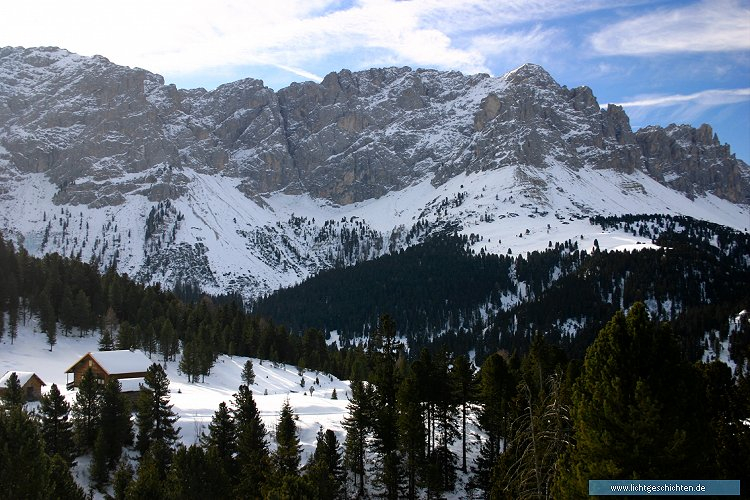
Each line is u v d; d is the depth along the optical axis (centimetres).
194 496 5744
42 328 15125
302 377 15112
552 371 8094
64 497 5431
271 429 8406
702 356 17162
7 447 4641
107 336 14538
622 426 2881
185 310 19650
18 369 12775
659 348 2991
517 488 3572
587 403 3098
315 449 7788
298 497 4828
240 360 16762
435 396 7650
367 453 8306
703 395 3017
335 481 6706
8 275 15500
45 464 4881
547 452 3331
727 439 3997
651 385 2903
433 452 7681
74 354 14662
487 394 7756
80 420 7812
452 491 7525
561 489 3123
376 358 8844
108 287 18438
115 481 6288
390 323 8788
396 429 7475
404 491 7281
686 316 19850
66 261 19738
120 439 7562
